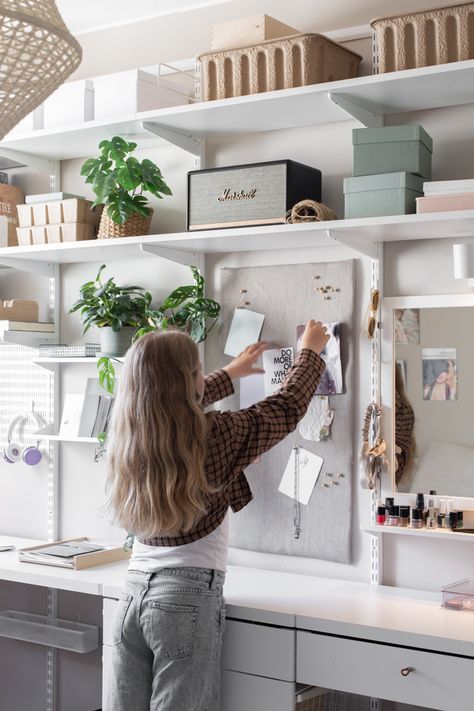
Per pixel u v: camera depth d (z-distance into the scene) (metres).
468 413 2.52
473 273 2.35
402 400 2.63
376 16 2.75
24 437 3.42
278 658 2.27
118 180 2.88
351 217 2.46
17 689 3.46
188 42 3.12
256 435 2.22
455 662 2.04
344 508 2.72
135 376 2.13
